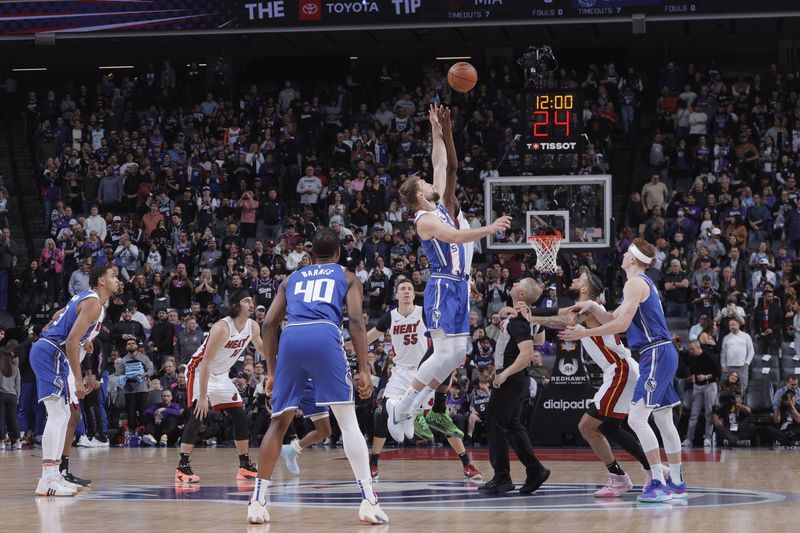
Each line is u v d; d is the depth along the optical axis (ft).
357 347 21.98
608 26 86.28
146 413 58.70
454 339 25.30
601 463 41.96
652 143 83.10
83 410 56.59
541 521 22.02
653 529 20.47
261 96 90.89
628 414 28.04
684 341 62.18
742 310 59.52
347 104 87.86
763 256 64.03
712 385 53.47
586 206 56.65
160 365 63.62
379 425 33.22
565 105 57.21
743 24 85.25
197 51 95.04
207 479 35.27
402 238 69.36
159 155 82.33
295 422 57.88
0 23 82.28
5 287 74.08
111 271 30.66
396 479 35.09
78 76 102.06
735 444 53.72
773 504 25.52
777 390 55.52
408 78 95.25
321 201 78.33
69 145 86.79
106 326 65.77
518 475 35.78
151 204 76.13
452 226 25.38
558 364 51.96
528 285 28.86
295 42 91.97
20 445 56.24
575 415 51.57
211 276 69.36
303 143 83.66
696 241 67.82
